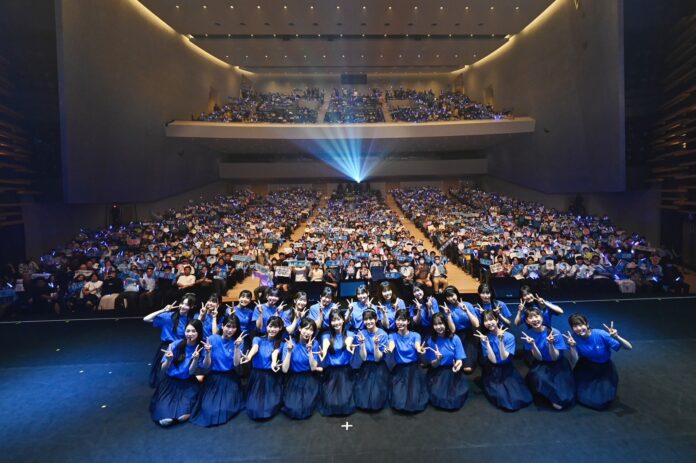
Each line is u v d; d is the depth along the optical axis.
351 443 4.36
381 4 21.28
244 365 5.83
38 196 16.62
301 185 38.47
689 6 16.38
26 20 16.62
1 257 15.15
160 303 10.39
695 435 4.35
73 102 15.91
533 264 11.23
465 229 18.36
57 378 6.24
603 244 15.44
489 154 35.12
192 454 4.23
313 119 31.25
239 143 29.19
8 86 16.59
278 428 4.69
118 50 19.20
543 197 25.69
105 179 18.41
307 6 21.42
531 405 5.03
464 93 37.03
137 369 6.60
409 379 5.04
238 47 27.86
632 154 18.62
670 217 17.02
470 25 24.14
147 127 22.28
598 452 4.10
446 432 4.52
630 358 6.46
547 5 21.50
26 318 9.71
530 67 25.06
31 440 4.53
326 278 10.76
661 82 17.61
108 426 4.82
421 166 36.59
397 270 10.77
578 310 9.35
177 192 26.66
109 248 15.48
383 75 40.47
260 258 14.58
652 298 10.28
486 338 5.12
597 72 18.20
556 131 22.83
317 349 4.96
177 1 20.69
